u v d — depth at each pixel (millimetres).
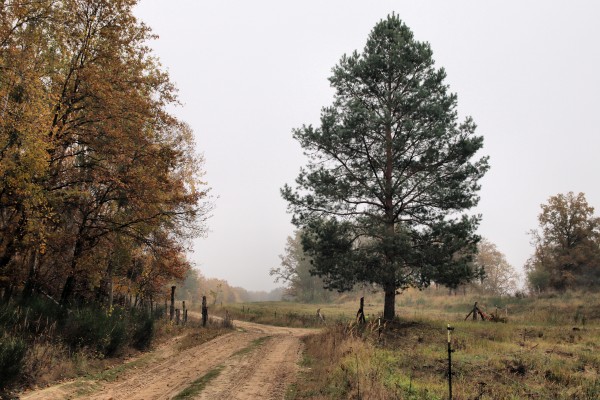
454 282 22125
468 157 23250
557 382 12484
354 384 10828
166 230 24859
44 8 18219
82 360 14180
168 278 30484
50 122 16344
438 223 22875
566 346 17297
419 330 21156
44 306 17344
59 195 19141
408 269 23016
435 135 22578
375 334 19672
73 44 19547
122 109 20141
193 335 24984
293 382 12805
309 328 35688
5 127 15695
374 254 22922
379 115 23875
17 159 16141
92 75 18891
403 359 14781
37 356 12742
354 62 25281
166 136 28234
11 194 17234
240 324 38281
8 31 17125
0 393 10359
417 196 24312
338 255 23172
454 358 15055
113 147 19953
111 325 17703
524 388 11516
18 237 17844
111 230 21250
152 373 14406
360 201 24875
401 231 23281
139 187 20578
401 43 24312
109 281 25375
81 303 23078
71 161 22484
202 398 10820
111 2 19734
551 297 41344
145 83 21062
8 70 16531
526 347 17406
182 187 24578
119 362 16031
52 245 19688
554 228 55250
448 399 9828
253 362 16391
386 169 24594
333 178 24594
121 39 20375
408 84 24922
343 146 24234
